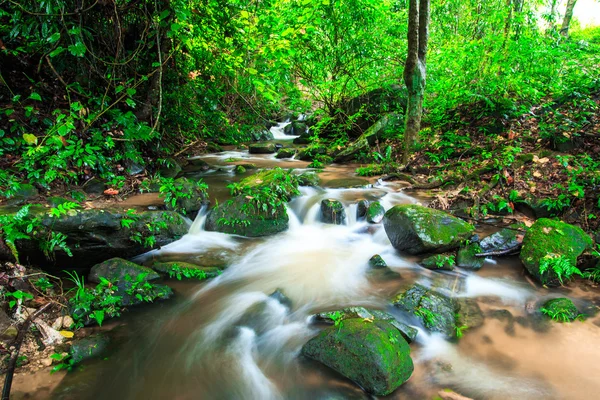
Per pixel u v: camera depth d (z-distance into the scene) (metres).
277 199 5.66
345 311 3.54
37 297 3.62
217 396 2.80
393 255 4.91
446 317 3.58
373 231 5.50
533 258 4.26
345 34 9.10
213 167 8.54
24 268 3.78
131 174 6.03
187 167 8.35
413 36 6.97
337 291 4.19
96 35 5.68
